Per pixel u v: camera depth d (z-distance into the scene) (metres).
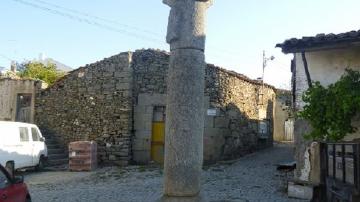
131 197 10.99
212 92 17.98
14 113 20.61
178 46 6.00
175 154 5.83
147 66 18.55
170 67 6.06
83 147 16.78
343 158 5.74
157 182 13.38
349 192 5.39
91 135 18.77
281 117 29.27
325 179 6.77
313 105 9.52
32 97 20.41
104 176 15.11
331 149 6.44
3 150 14.47
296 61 11.07
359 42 9.70
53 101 20.00
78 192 11.96
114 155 18.19
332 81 10.48
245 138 20.42
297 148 10.82
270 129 24.28
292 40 10.34
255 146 21.69
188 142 5.83
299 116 9.81
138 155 18.25
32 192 12.16
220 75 18.34
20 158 15.30
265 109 23.38
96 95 18.89
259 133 22.30
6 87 20.88
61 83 19.91
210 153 17.67
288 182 11.02
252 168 16.12
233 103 19.27
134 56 18.75
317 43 10.12
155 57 18.50
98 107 18.77
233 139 19.16
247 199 10.43
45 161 17.34
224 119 18.38
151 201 10.45
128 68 18.41
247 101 20.80
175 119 5.89
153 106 18.27
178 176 5.78
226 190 11.71
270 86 23.98
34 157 16.31
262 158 19.19
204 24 6.13
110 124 18.44
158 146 18.20
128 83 18.34
